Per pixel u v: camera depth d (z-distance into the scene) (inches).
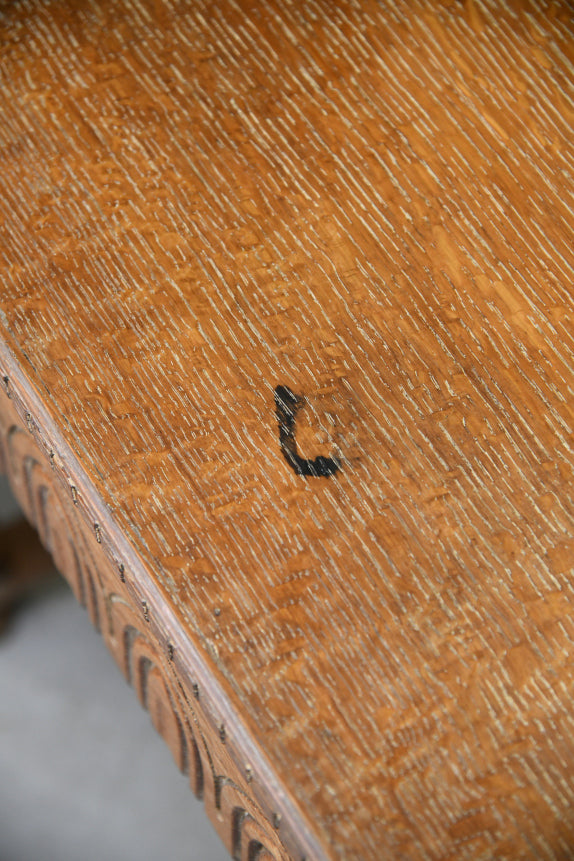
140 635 24.5
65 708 37.0
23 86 25.0
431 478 22.3
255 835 23.5
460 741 20.9
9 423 26.2
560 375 23.0
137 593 22.0
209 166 24.3
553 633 21.5
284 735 20.9
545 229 23.9
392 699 21.0
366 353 23.1
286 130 24.6
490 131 24.5
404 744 20.9
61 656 37.7
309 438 22.5
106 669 37.6
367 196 24.1
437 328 23.2
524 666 21.3
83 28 25.4
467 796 20.7
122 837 34.8
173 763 36.2
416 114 24.6
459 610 21.5
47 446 23.1
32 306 23.4
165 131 24.6
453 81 24.9
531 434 22.6
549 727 21.0
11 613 38.0
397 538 21.9
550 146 24.4
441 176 24.2
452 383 22.9
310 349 23.1
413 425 22.6
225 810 24.2
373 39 25.2
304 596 21.6
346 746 20.8
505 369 23.0
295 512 22.1
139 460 22.4
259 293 23.4
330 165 24.3
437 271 23.6
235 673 21.2
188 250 23.7
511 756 20.9
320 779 20.7
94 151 24.5
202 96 24.9
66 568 27.4
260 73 25.0
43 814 35.2
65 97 24.9
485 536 22.0
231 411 22.7
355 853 20.4
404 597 21.6
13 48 25.3
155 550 21.9
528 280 23.5
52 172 24.4
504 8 25.3
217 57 25.1
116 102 24.9
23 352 23.1
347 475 22.3
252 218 23.9
